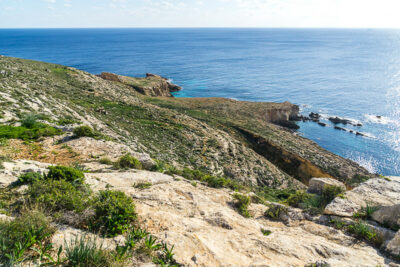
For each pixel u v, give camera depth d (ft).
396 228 25.41
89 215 21.39
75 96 168.86
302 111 305.32
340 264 18.33
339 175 145.18
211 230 23.97
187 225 24.12
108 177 37.73
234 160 129.80
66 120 87.15
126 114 161.27
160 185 36.83
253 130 201.77
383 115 283.79
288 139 200.34
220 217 27.20
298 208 35.45
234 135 186.80
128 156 48.34
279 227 28.43
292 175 153.58
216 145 142.41
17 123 70.44
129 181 37.58
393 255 21.53
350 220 27.84
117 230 20.84
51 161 48.19
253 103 296.10
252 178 114.93
